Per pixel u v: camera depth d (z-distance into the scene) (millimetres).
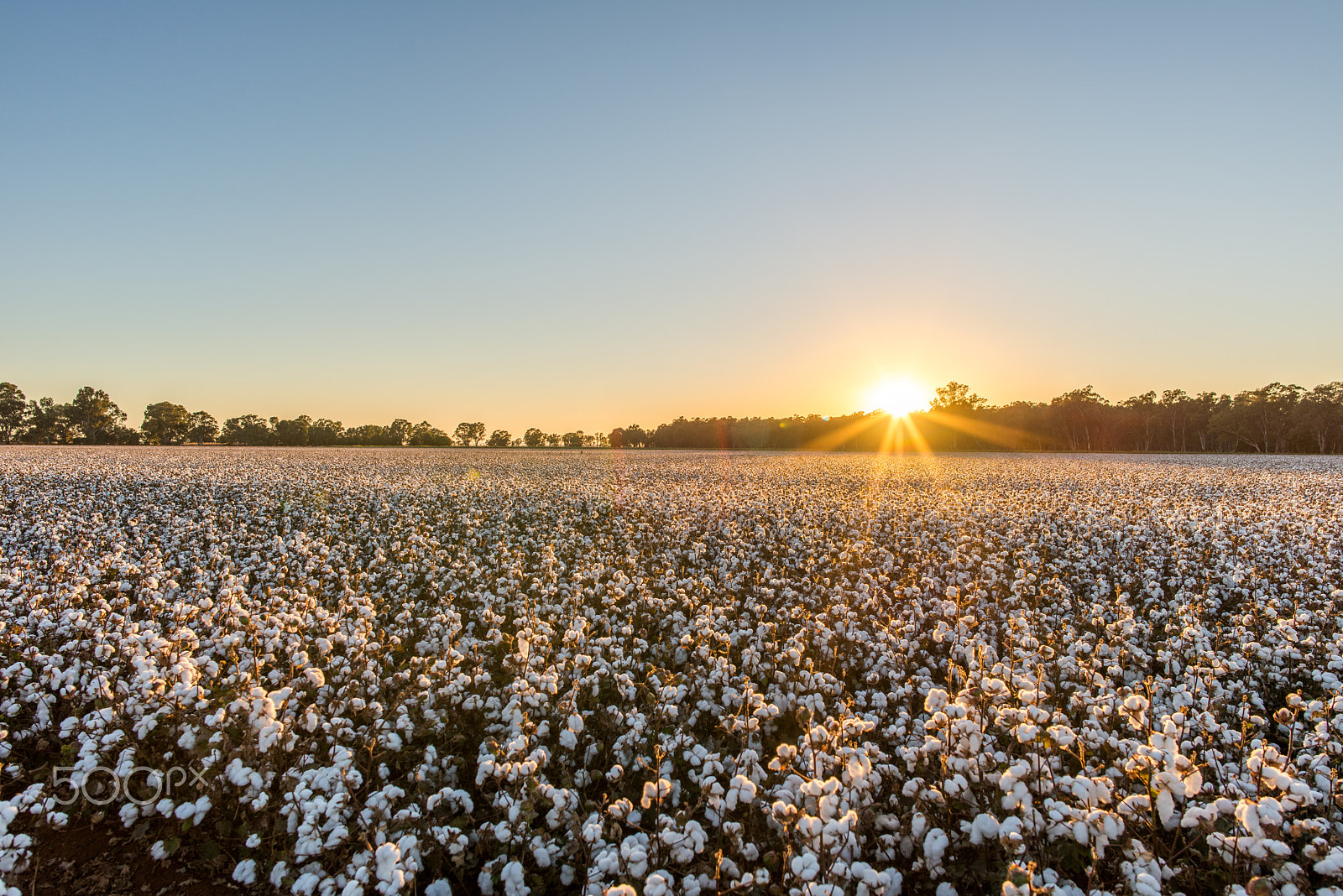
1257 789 3590
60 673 5141
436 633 6867
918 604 7742
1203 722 4289
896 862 3623
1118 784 3816
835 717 5105
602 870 3371
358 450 71750
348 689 5039
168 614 7363
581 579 8953
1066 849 3338
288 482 23484
